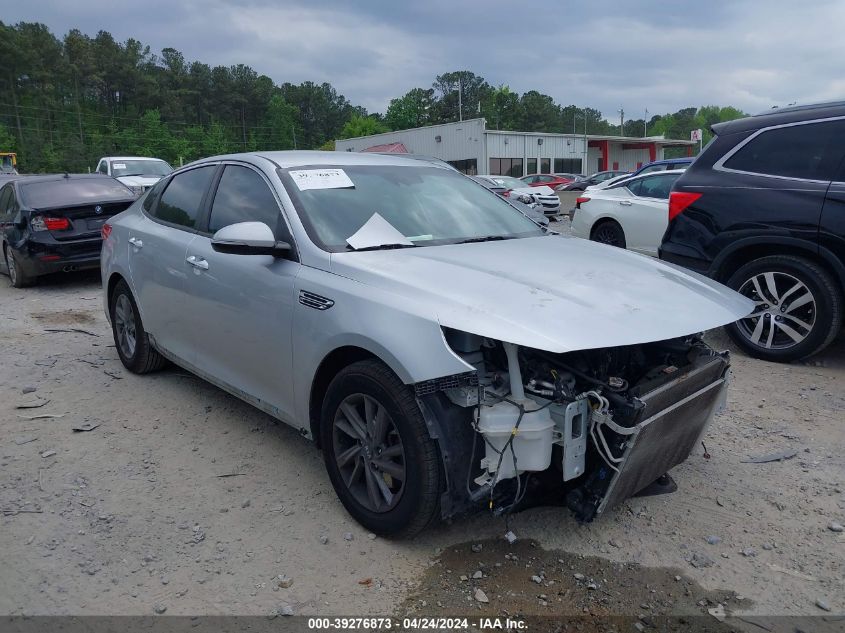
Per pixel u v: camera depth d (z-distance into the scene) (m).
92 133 93.19
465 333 2.89
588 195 10.27
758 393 5.02
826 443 4.20
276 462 3.97
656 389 2.89
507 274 3.19
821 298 5.34
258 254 3.52
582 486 2.97
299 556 3.07
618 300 3.00
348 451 3.25
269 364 3.68
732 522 3.36
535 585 2.88
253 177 4.12
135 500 3.55
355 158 4.40
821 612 2.73
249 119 118.62
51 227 9.16
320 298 3.28
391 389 2.93
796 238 5.39
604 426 2.86
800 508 3.48
